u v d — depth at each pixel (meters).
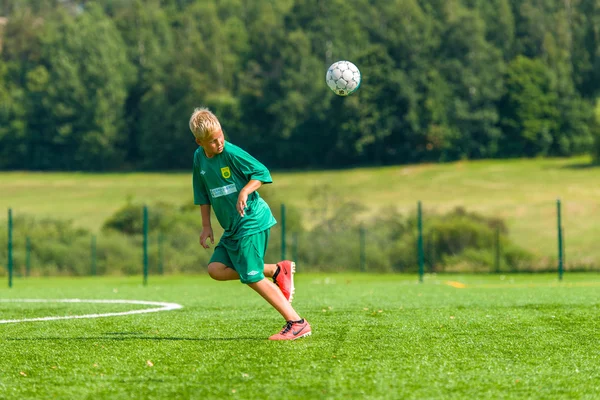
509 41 171.62
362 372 9.06
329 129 164.25
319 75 166.38
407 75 159.12
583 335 11.98
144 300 20.53
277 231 60.03
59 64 179.38
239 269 11.70
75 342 11.62
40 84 181.50
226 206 11.70
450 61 162.25
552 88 164.00
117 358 10.17
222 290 26.08
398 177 144.88
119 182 157.62
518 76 163.50
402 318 14.41
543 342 11.30
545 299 18.94
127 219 69.81
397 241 57.97
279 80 167.62
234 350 10.69
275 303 11.74
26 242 58.25
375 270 55.94
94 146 176.50
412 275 51.62
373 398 7.79
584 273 50.06
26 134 177.88
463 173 144.38
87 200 136.38
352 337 11.84
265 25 174.25
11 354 10.57
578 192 116.69
